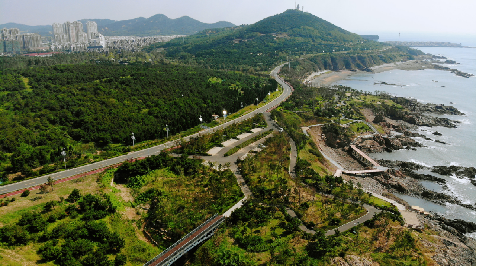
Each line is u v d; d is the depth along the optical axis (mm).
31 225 97375
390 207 131125
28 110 192500
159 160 146750
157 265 86125
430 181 169125
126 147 169750
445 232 122875
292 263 92188
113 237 96250
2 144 156375
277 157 163500
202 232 99375
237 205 120500
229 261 91375
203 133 192250
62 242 94375
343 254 97812
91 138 176125
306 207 121062
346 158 198375
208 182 134500
